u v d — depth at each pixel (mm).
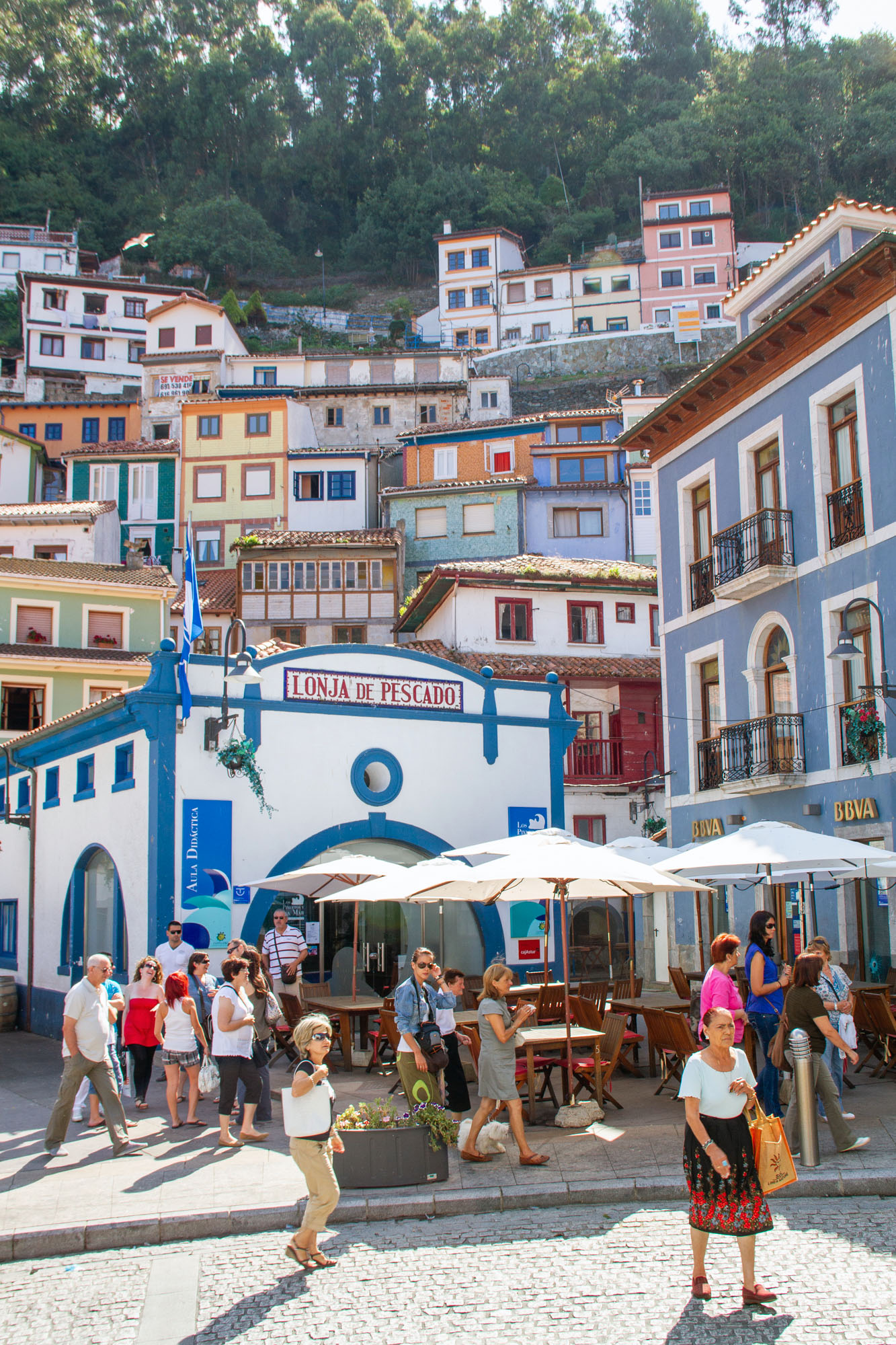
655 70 106438
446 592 35281
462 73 108250
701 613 22516
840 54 97062
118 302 73688
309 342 78750
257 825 15703
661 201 75000
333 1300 6566
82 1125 11250
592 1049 11750
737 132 92375
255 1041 10617
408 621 38125
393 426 55250
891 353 17203
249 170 104312
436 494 45656
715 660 22500
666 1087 12422
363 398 55250
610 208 91438
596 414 47062
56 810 18922
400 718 17250
